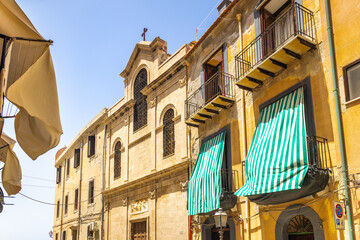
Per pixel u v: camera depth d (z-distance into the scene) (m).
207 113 14.07
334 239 8.38
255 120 11.84
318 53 9.70
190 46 17.08
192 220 14.39
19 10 4.74
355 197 7.96
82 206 26.42
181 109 16.42
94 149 25.92
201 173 13.51
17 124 5.12
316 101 9.53
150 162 18.34
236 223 11.97
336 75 8.94
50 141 5.09
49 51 4.96
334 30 9.23
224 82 13.83
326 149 8.95
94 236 23.22
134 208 19.12
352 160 8.18
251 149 10.96
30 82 4.90
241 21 13.31
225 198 11.85
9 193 7.06
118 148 22.69
